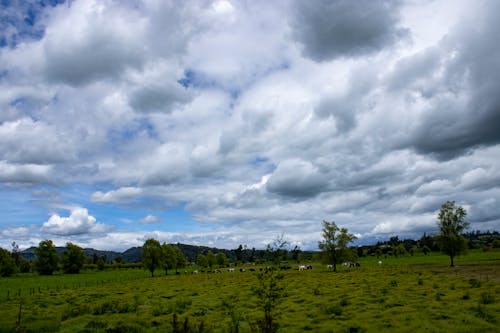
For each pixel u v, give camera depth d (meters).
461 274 50.12
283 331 19.45
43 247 123.88
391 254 149.75
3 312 32.00
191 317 25.22
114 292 48.34
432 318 20.33
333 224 78.50
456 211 69.56
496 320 19.03
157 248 96.44
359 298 29.28
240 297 34.22
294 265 114.50
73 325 24.16
